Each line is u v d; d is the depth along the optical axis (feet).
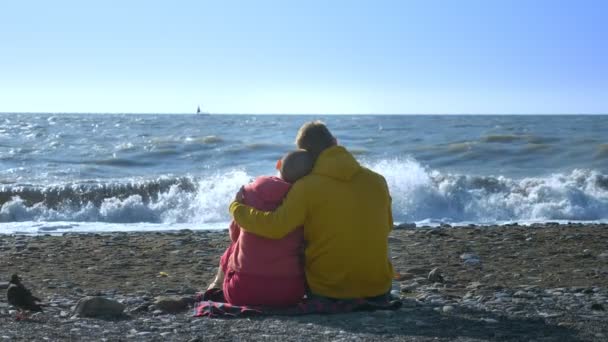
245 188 16.57
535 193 51.06
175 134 119.55
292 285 16.37
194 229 40.19
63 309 17.48
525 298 18.78
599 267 24.70
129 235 34.19
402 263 25.53
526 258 26.66
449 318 15.94
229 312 16.21
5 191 49.19
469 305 17.51
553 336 14.26
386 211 16.58
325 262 16.25
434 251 28.22
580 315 16.37
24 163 75.41
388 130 129.90
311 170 16.48
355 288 16.46
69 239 32.42
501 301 18.11
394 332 14.55
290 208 15.83
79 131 128.98
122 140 102.63
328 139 16.62
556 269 24.34
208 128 138.51
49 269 24.59
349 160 16.30
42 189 50.11
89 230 39.58
